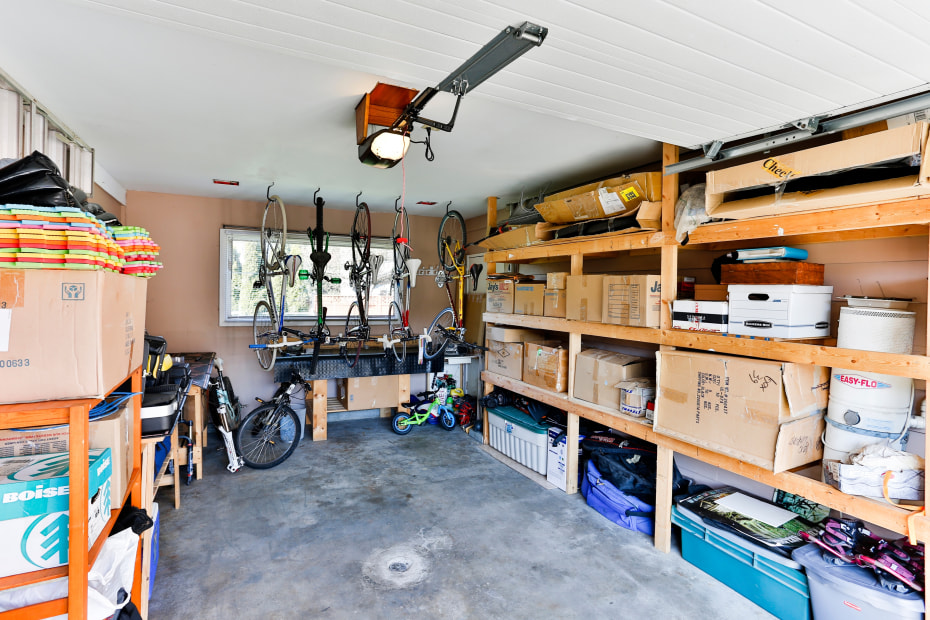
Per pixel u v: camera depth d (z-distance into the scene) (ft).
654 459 10.40
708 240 7.83
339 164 11.26
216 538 8.99
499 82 5.58
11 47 5.79
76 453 4.01
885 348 6.02
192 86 6.97
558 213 11.09
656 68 5.11
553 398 11.68
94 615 4.42
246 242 16.26
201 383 11.37
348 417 17.60
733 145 8.46
